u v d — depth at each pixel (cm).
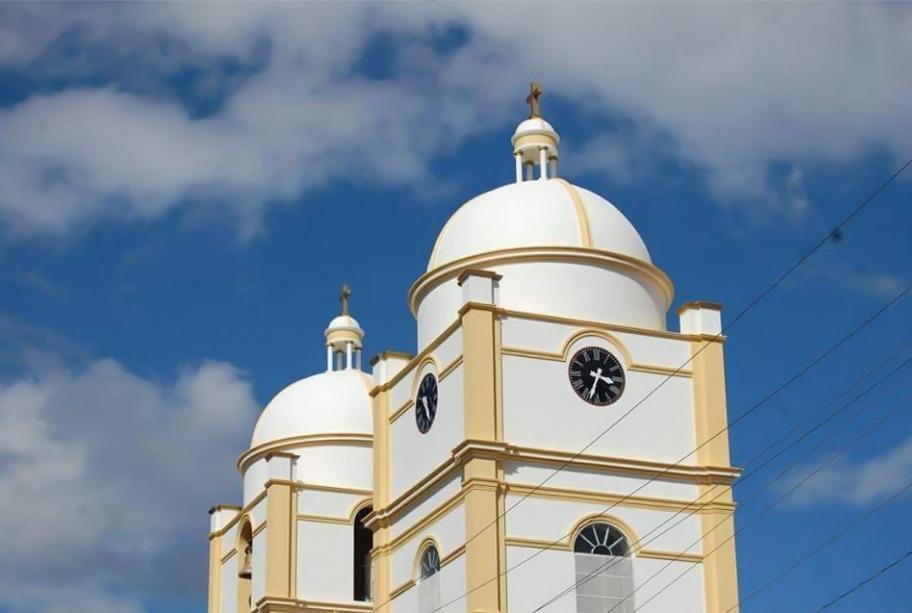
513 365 5206
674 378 5384
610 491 5194
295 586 6334
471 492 5031
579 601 5059
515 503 5084
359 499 6538
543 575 5044
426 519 5322
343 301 7150
